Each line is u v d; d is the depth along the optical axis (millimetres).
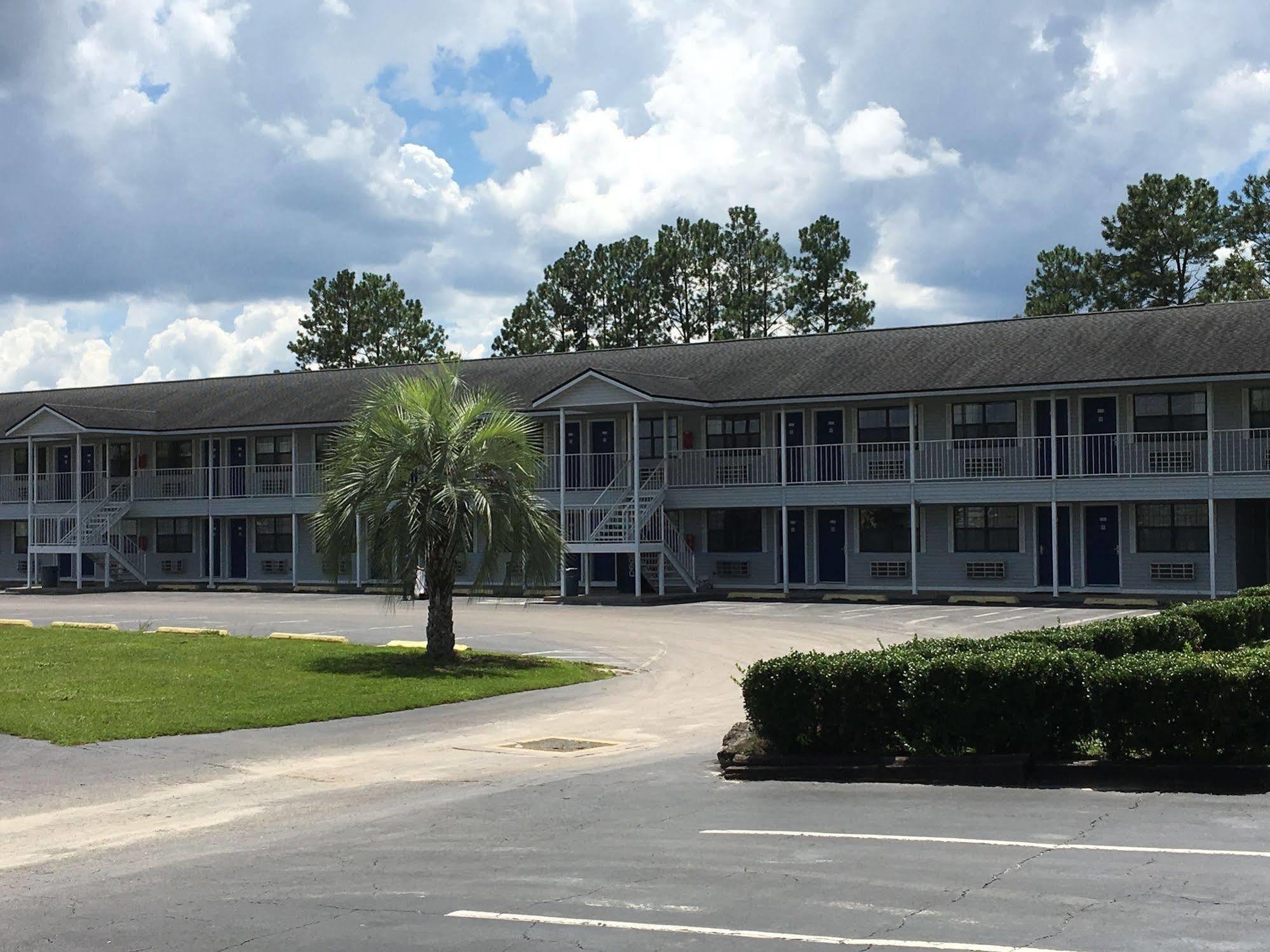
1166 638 17953
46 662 23109
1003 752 12828
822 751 13492
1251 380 35438
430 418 24203
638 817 11266
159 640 27453
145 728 16922
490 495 24469
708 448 44094
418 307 80875
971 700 12859
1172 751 12219
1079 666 12664
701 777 13398
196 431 51125
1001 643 14477
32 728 16719
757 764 13383
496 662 24438
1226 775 11773
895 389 39281
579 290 75812
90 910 8844
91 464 55250
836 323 73000
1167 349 36938
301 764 15164
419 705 19547
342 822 11867
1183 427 37156
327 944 7695
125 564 52938
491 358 53188
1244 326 37094
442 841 10617
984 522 40156
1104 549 38500
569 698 20531
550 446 46500
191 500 51750
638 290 74812
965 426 40125
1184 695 12109
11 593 49719
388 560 24219
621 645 28406
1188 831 9797
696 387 43344
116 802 13164
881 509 41812
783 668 13562
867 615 34469
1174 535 37531
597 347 75562
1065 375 37062
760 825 10688
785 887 8531
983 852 9297
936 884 8430
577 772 14180
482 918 8102
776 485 41562
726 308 72438
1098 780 12195
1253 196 65188
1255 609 20734
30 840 11516
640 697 20594
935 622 31938
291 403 51594
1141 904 7809
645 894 8508
